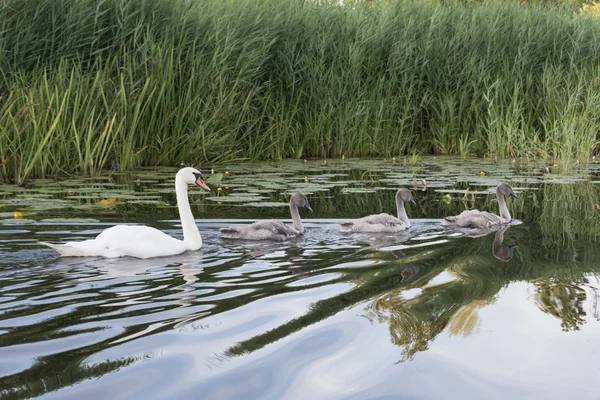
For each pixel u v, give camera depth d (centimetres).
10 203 976
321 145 1814
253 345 389
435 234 803
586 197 1128
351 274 572
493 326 425
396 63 1870
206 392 328
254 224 783
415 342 395
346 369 357
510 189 918
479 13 2019
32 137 1251
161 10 1606
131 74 1475
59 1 1468
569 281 540
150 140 1507
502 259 634
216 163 1587
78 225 820
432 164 1631
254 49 1705
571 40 1972
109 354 377
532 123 1912
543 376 354
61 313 458
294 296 497
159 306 475
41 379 344
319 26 1839
